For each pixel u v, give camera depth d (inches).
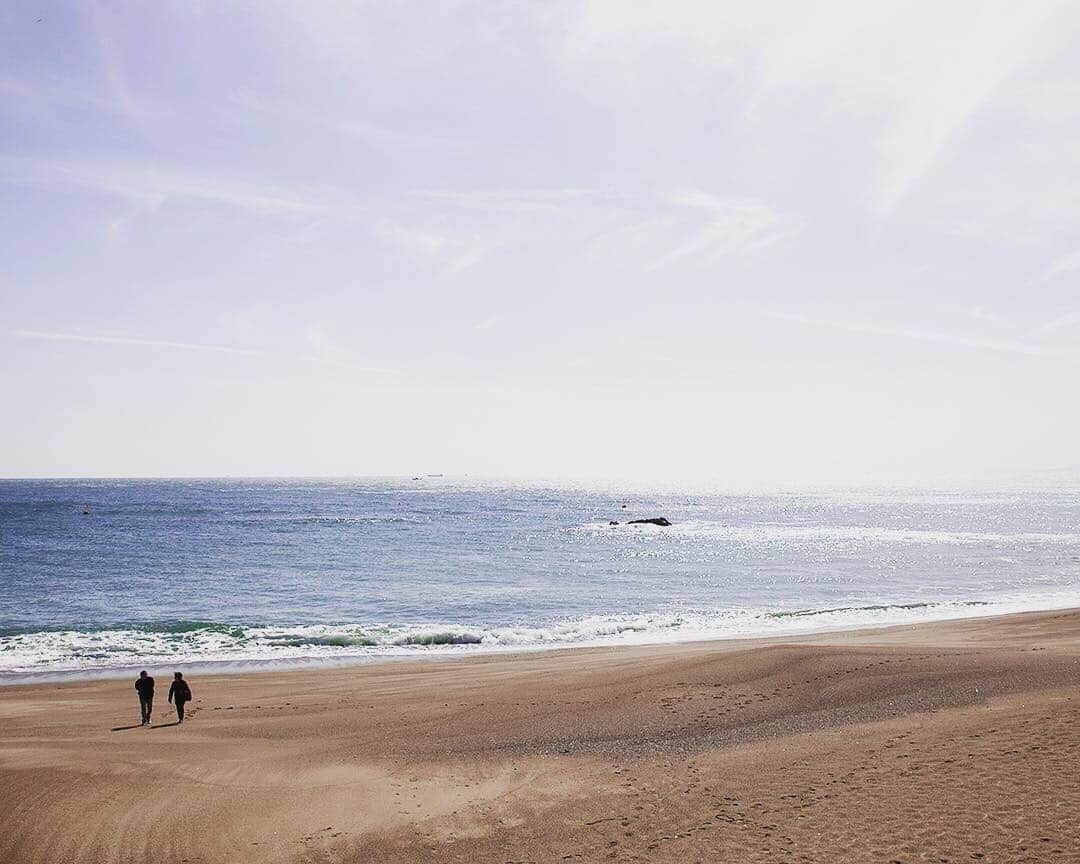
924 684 829.8
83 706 928.3
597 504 7037.4
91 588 2003.0
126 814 568.1
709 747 673.0
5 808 578.2
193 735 785.6
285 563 2522.1
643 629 1477.6
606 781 602.5
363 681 1043.9
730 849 450.0
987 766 538.0
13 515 4822.8
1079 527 4195.4
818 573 2340.1
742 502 7682.1
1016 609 1653.5
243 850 511.2
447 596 1899.6
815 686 852.0
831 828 463.8
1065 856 399.5
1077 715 639.8
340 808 574.9
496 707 860.6
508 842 501.0
